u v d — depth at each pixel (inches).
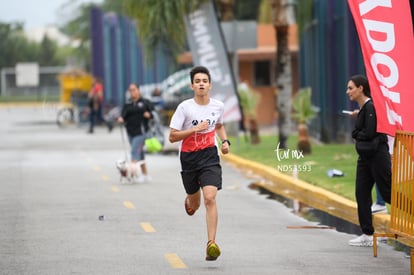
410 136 906.7
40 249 1054.4
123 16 4803.2
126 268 933.8
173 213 1362.0
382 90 1031.6
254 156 2288.4
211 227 946.7
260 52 3937.0
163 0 2566.4
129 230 1198.3
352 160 2054.6
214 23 2460.6
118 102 4785.9
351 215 1359.5
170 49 3243.1
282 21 2454.5
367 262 969.5
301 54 3570.4
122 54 4813.0
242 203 1508.4
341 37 2655.0
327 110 2856.8
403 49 1035.9
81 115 4274.1
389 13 1037.2
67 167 2185.0
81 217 1322.6
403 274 904.3
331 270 923.4
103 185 1769.2
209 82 979.3
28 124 4690.0
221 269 926.4
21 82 7165.4
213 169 966.4
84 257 1000.2
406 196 917.8
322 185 1628.9
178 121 973.8
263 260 980.6
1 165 2250.2
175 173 2018.9
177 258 990.4
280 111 2470.5
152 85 4761.3
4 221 1285.7
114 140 3265.3
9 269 936.3
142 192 1644.9
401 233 935.7
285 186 1759.4
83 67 7554.1
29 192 1648.6
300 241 1114.7
